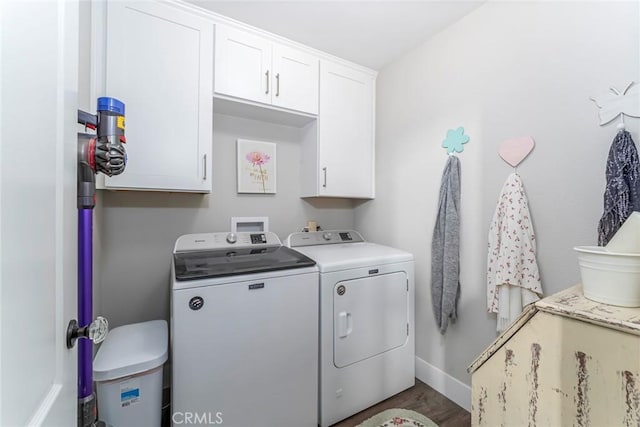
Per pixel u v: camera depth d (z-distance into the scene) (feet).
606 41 3.66
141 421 3.84
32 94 1.42
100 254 5.00
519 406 2.00
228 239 5.83
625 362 1.54
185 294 3.76
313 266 4.83
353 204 8.43
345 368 5.09
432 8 5.16
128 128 4.50
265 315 4.31
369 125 7.50
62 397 1.79
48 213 1.62
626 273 1.82
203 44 5.15
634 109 3.43
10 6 1.20
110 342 4.36
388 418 5.11
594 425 1.64
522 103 4.55
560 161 4.12
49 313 1.63
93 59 4.25
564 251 4.08
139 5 4.58
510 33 4.69
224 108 6.01
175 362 3.69
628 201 3.34
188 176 5.02
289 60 6.12
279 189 7.24
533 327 1.94
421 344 6.28
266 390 4.32
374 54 6.72
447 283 5.44
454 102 5.61
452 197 5.50
